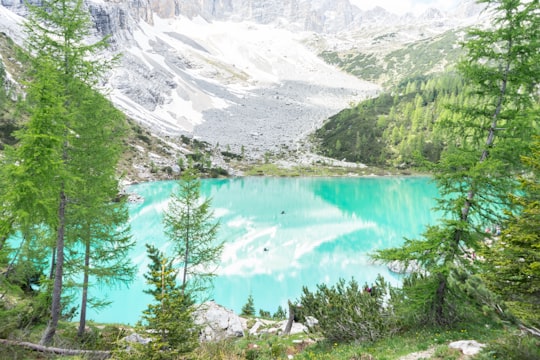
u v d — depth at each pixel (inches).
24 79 515.2
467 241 490.9
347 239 2095.2
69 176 454.6
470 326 504.1
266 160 5890.8
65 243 650.2
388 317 568.7
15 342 486.3
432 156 4928.6
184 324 363.9
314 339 621.0
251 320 952.9
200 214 911.7
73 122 530.0
